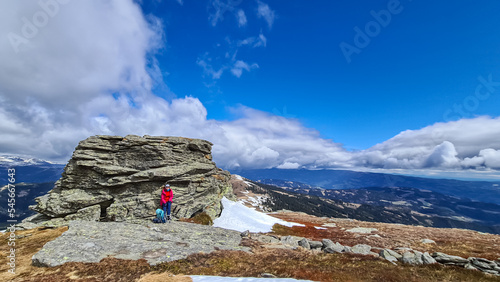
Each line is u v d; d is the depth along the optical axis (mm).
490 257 25172
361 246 29047
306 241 31219
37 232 31594
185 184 47938
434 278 19203
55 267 17828
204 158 55062
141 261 19734
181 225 34438
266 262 22062
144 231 28547
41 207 40688
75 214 39375
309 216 73438
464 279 19031
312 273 19484
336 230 46688
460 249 29859
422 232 44094
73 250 20625
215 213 47656
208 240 28594
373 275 19547
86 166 43906
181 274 17938
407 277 19312
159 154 48062
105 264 18641
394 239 36312
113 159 46469
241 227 43750
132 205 41188
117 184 42406
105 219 40500
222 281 16297
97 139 46781
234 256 23203
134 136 49281
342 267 21469
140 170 46250
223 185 61375
